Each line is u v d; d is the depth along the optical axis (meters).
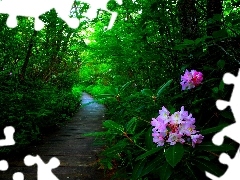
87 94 27.70
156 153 2.13
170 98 2.96
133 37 5.02
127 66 6.11
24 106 7.13
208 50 2.95
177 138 1.73
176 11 3.95
